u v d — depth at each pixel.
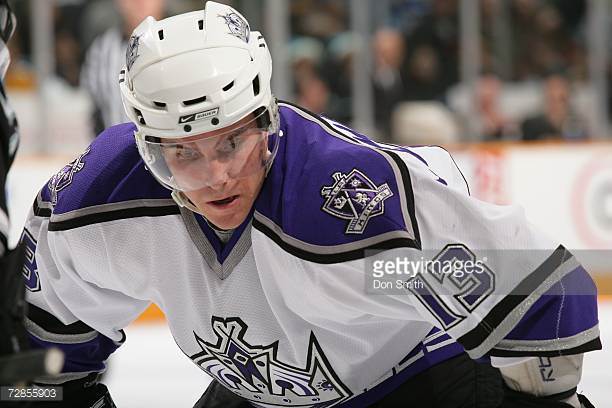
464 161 23.14
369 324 7.42
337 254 6.62
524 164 23.09
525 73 27.06
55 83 25.72
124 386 15.32
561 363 6.92
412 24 26.75
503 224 6.76
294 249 6.72
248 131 6.68
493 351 6.85
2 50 6.42
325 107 26.83
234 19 6.95
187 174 6.69
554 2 27.41
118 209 7.27
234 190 6.78
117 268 7.45
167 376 15.94
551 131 26.70
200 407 9.03
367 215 6.62
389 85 26.77
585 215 22.92
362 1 26.64
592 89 26.92
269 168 7.00
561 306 6.74
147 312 20.88
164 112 6.54
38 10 25.52
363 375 7.86
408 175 6.84
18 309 6.07
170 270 7.35
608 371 13.20
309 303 7.02
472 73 26.69
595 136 26.84
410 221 6.70
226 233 7.10
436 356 8.13
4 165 6.19
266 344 7.44
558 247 6.86
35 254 7.70
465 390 8.11
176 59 6.60
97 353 8.37
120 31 19.36
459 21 26.66
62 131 25.77
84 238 7.35
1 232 6.02
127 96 6.80
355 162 6.84
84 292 7.81
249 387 8.09
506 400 7.21
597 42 26.72
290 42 26.52
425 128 26.14
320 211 6.70
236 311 7.29
